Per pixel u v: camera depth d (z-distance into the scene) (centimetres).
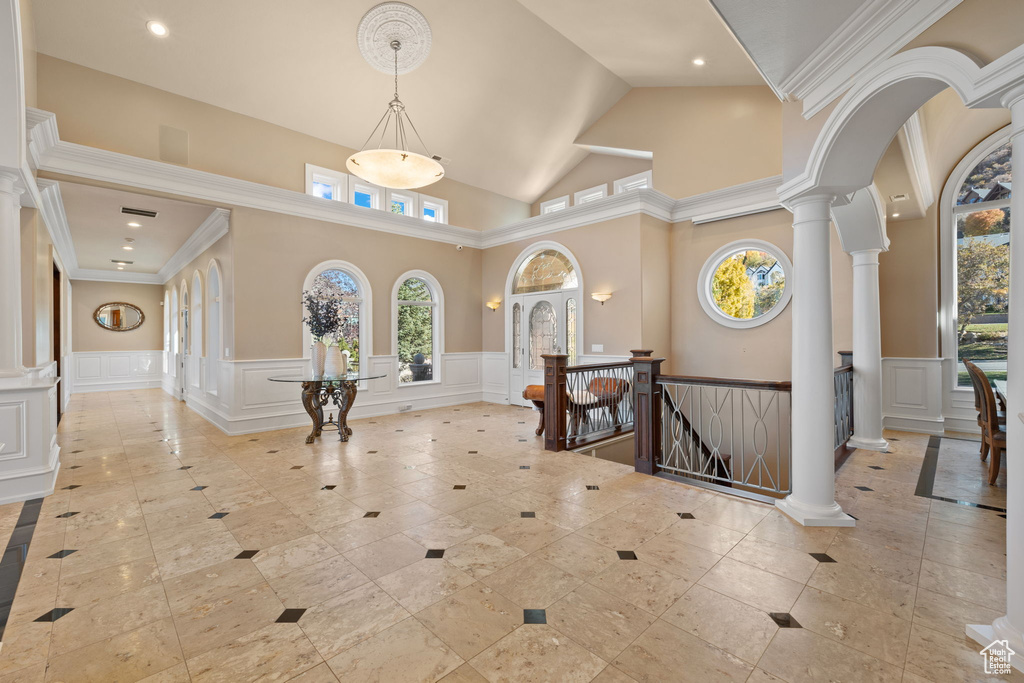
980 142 556
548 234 766
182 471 427
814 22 244
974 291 579
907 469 418
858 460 447
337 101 629
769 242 618
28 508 335
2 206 350
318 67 575
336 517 318
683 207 691
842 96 266
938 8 207
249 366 599
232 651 181
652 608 209
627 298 659
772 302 626
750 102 651
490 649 182
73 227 682
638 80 708
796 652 179
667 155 721
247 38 521
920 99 242
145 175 521
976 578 233
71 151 470
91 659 176
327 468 435
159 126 546
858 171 284
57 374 743
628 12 500
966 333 584
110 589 227
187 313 877
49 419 371
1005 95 180
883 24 231
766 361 621
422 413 744
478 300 880
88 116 503
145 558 259
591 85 712
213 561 256
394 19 541
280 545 275
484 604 213
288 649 182
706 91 687
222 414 620
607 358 684
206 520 313
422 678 166
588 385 561
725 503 341
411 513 324
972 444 510
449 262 832
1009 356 182
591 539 281
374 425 645
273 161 635
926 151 452
